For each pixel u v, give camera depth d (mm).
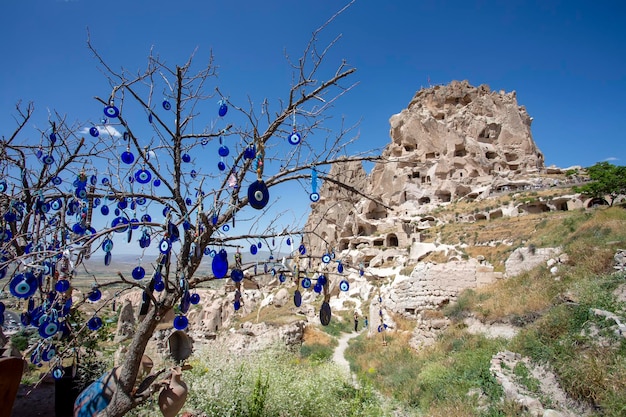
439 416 8719
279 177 4590
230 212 4230
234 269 4082
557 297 12055
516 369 9281
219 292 36500
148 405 5324
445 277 18781
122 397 3705
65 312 3988
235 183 4223
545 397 8102
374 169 70000
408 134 69000
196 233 3895
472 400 9008
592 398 7484
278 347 14328
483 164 63875
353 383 10492
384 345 17500
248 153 3986
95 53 3676
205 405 6078
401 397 10781
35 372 9273
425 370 11914
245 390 6543
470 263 19281
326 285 4793
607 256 12812
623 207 20609
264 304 33219
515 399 8203
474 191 56906
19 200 4812
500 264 22656
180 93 4023
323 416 6938
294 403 6648
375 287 30797
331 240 56656
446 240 36719
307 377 8305
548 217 32469
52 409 7191
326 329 23641
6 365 3234
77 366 7082
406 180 63781
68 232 4379
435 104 79188
